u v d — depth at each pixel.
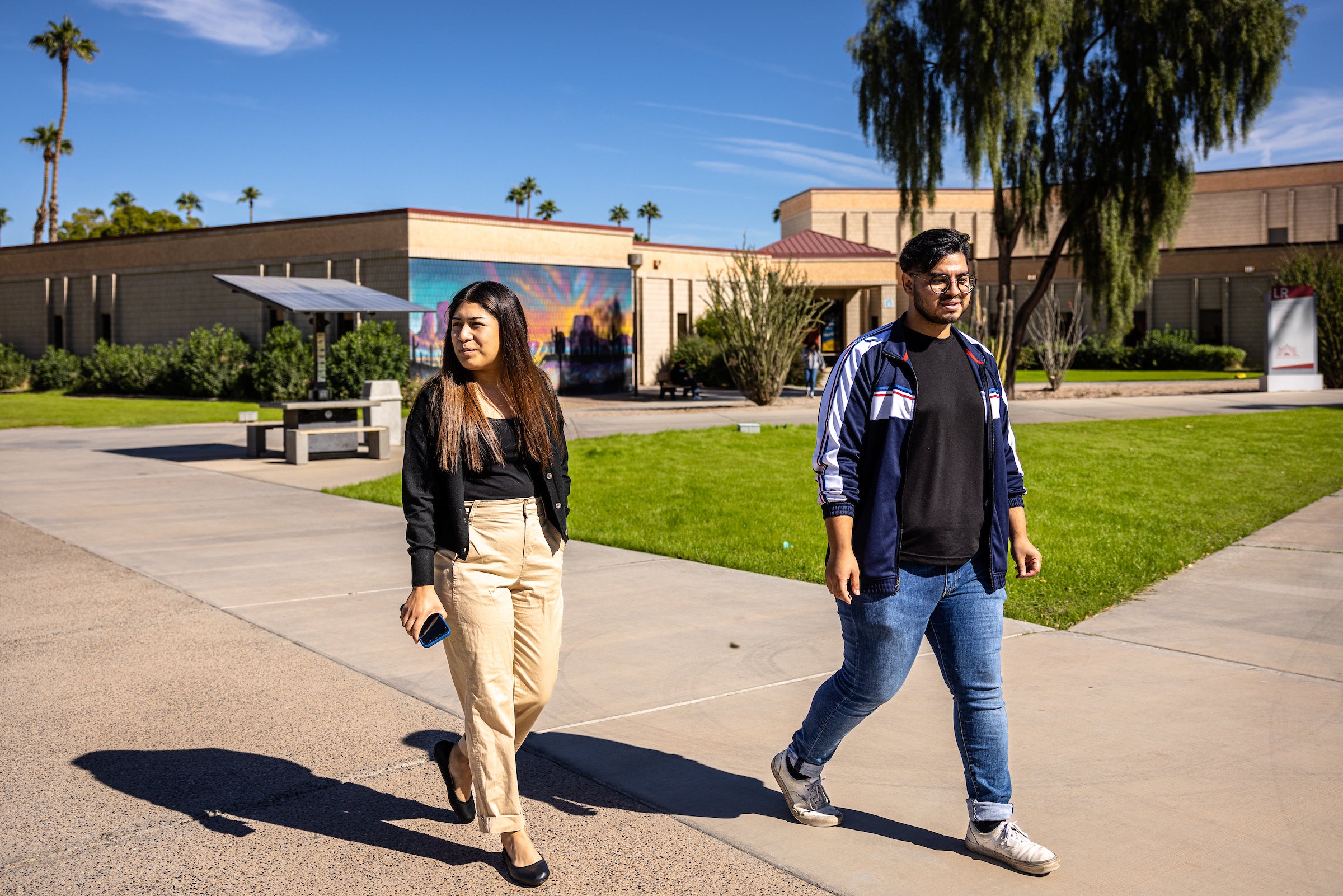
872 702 3.11
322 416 15.27
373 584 6.84
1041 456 13.58
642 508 9.88
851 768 3.77
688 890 2.91
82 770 3.77
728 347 26.17
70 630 5.68
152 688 4.70
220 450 16.02
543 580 3.10
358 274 28.98
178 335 33.22
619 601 6.35
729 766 3.81
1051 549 7.62
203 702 4.50
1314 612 5.85
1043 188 28.47
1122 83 27.81
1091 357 46.47
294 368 27.95
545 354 31.20
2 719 4.29
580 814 3.43
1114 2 27.39
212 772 3.77
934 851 3.13
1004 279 29.34
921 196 28.50
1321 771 3.64
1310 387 28.84
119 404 28.02
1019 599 6.21
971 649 3.04
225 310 31.98
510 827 2.96
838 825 3.31
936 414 2.94
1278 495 10.23
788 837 3.24
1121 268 28.28
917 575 2.98
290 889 2.94
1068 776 3.61
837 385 3.01
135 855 3.13
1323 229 55.53
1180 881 2.90
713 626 5.74
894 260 39.56
